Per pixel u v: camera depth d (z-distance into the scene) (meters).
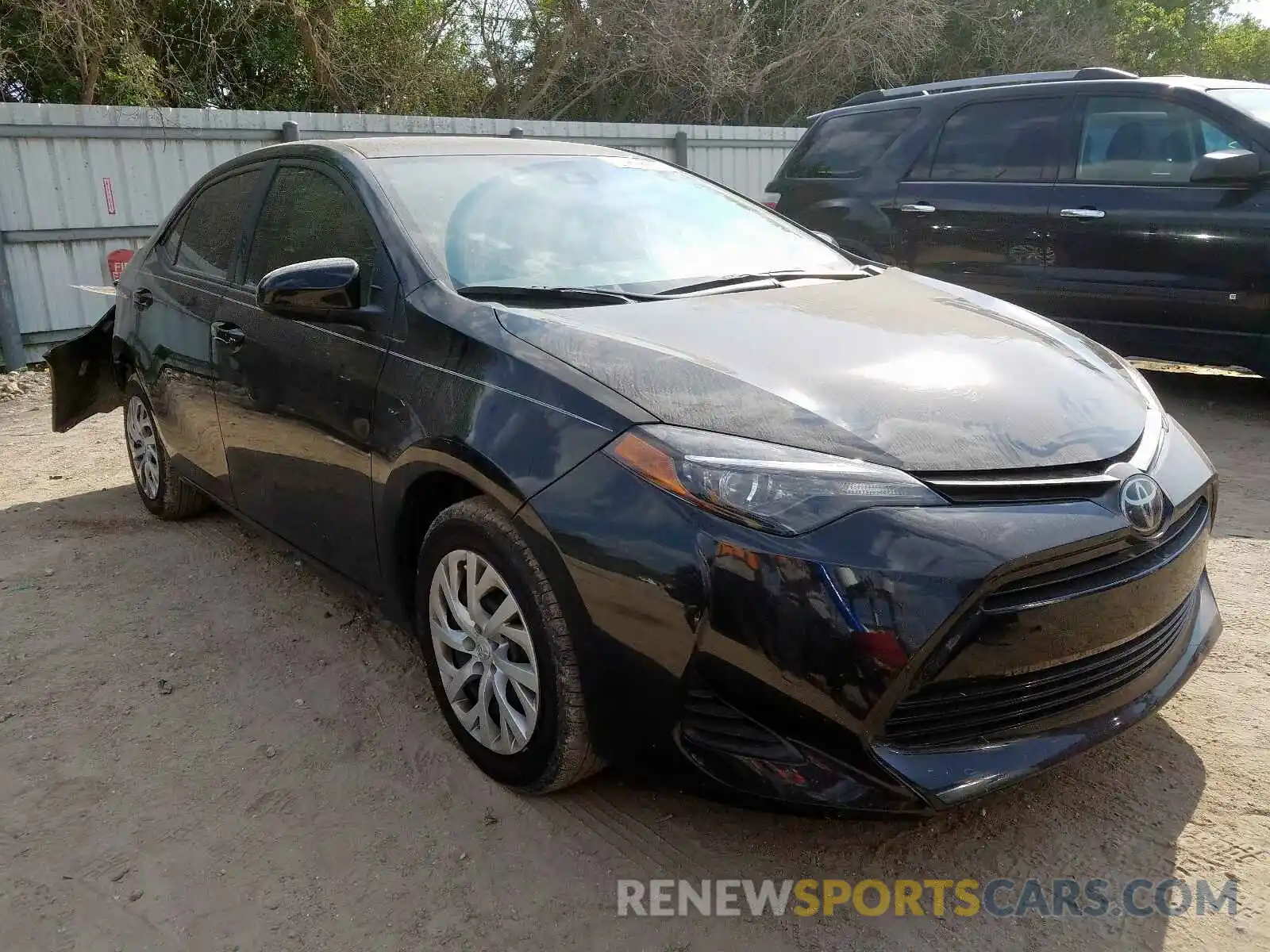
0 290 7.84
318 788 2.72
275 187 3.74
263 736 2.96
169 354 4.12
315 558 3.41
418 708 3.09
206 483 4.09
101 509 4.95
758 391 2.36
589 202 3.47
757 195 12.30
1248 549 4.07
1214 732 2.85
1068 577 2.19
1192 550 2.49
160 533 4.58
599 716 2.34
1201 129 5.71
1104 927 2.18
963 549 2.06
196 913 2.29
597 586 2.24
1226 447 5.47
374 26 14.00
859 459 2.18
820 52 16.64
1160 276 5.81
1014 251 6.40
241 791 2.71
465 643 2.68
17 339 8.00
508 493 2.40
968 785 2.12
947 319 3.00
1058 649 2.19
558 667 2.38
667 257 3.35
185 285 4.11
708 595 2.10
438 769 2.78
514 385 2.49
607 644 2.26
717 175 11.88
